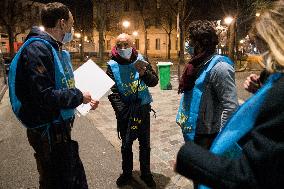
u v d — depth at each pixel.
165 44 59.94
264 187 1.14
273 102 1.17
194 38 3.07
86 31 53.84
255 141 1.17
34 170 5.17
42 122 2.82
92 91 3.40
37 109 2.79
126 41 4.09
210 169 1.25
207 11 40.19
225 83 2.93
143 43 59.88
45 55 2.69
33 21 42.66
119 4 57.84
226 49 20.98
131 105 4.17
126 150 4.40
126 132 4.23
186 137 3.22
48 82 2.67
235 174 1.18
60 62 2.81
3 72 14.29
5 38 50.59
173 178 4.68
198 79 3.04
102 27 35.12
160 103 10.41
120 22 58.38
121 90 4.19
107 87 3.43
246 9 21.59
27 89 2.77
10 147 6.30
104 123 8.03
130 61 4.14
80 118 8.52
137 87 4.15
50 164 2.88
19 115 2.83
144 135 4.34
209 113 3.03
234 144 1.42
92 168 5.16
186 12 40.41
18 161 5.55
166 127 7.41
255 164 1.14
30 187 4.60
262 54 1.38
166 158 5.46
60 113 2.84
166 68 13.39
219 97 2.98
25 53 2.69
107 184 4.59
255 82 2.27
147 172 4.40
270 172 1.12
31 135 2.96
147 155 4.40
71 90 2.77
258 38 1.39
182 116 3.27
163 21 53.19
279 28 1.27
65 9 2.96
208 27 3.04
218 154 1.41
